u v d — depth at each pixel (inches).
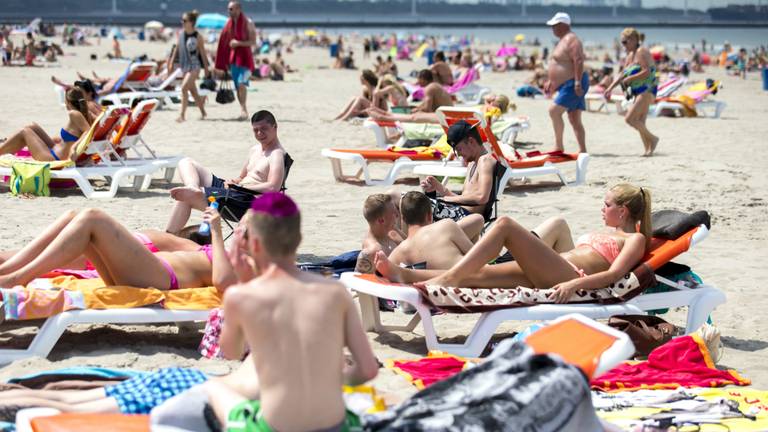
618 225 443.8
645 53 1135.0
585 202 845.8
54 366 379.9
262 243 249.6
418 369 384.2
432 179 603.2
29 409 296.0
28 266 390.0
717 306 490.3
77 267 450.9
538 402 266.4
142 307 398.6
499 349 292.8
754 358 433.4
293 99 1927.9
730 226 764.0
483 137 862.5
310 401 242.8
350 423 255.3
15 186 790.5
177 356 398.3
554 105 1064.2
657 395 365.1
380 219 474.6
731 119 1726.1
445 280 417.1
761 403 357.1
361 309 459.5
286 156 603.8
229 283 403.5
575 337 291.1
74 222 392.2
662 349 403.2
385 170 1024.9
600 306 421.1
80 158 820.0
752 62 3882.9
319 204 812.0
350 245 655.8
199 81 2158.0
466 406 266.2
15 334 428.5
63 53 3806.6
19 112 1467.8
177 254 422.3
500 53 4156.0
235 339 255.4
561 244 475.5
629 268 426.3
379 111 1145.4
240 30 1427.2
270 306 245.0
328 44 6156.5
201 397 280.5
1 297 375.6
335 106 1781.5
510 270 431.5
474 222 515.8
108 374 351.3
